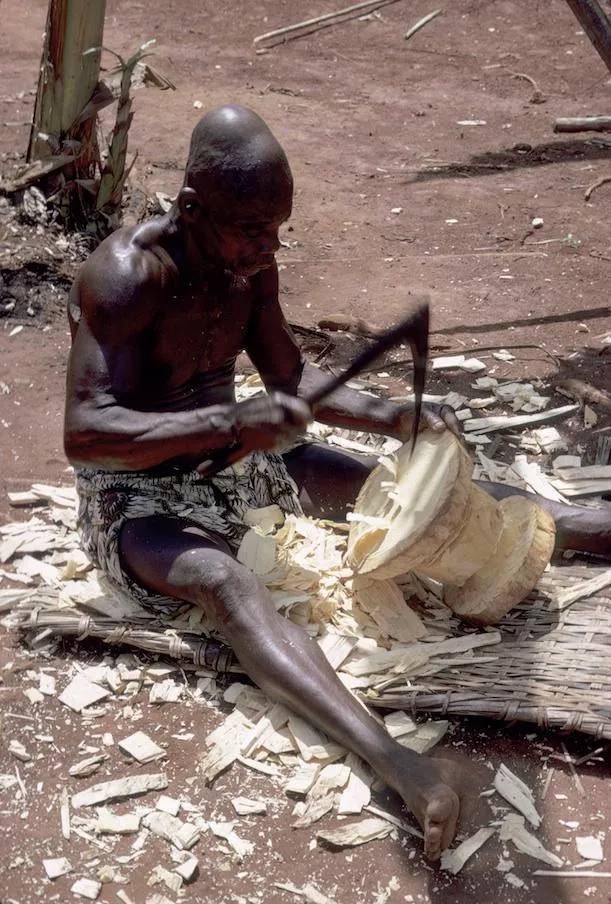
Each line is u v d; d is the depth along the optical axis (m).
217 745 3.90
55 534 4.93
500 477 5.34
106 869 3.49
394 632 4.27
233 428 3.85
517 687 4.02
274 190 3.78
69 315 4.23
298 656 3.84
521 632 4.30
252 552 4.39
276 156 3.79
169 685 4.16
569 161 9.91
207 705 4.10
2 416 5.87
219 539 4.34
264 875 3.48
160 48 12.54
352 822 3.65
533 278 7.64
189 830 3.60
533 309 7.20
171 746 3.93
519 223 8.56
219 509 4.46
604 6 12.26
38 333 6.75
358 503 4.51
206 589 3.99
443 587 4.46
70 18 7.11
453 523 3.99
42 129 7.41
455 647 4.20
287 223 8.48
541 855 3.56
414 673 4.09
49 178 7.46
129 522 4.32
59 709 4.09
